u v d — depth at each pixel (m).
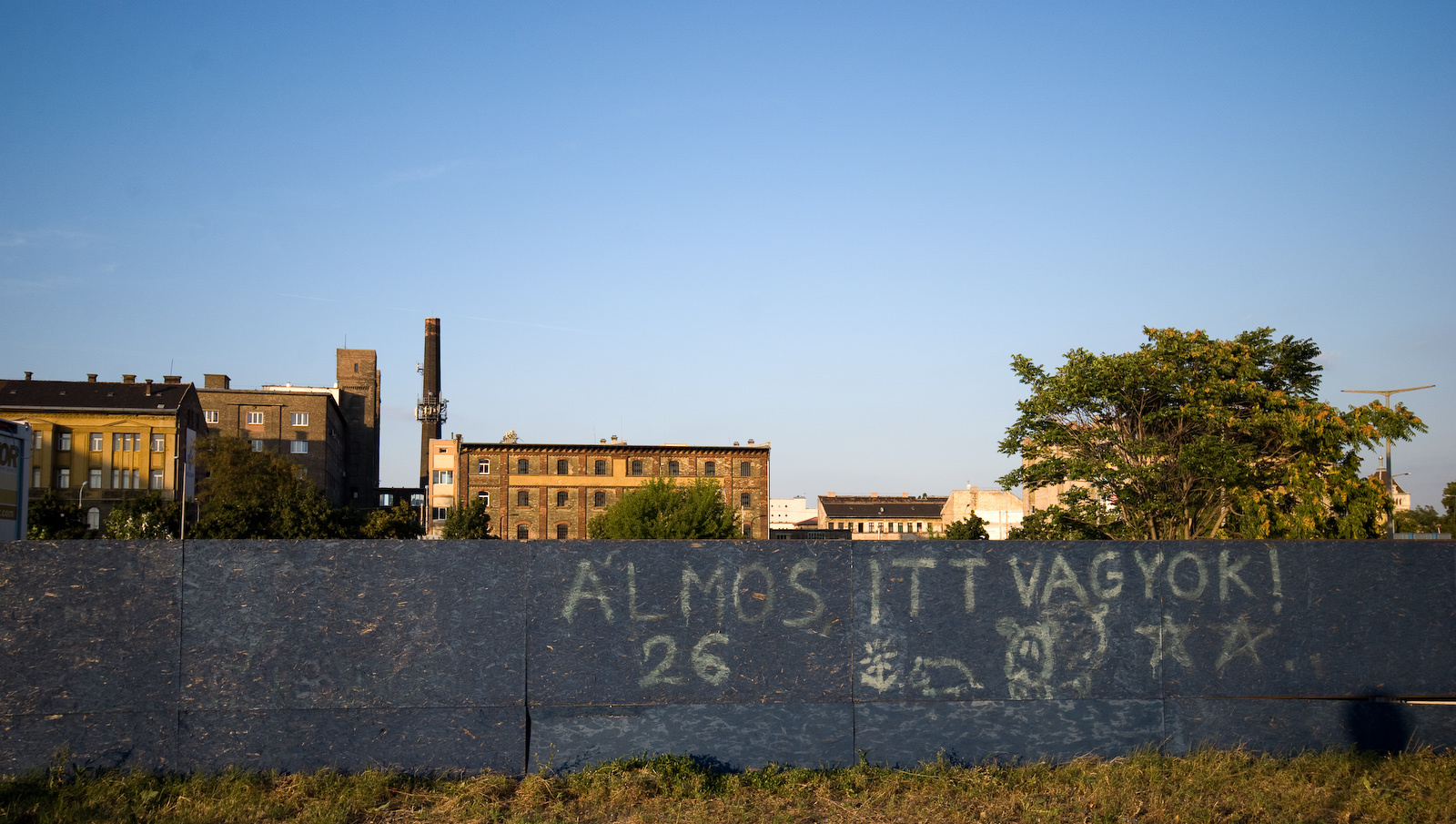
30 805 5.61
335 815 5.49
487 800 5.92
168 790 5.89
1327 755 6.71
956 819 5.70
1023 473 31.78
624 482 91.06
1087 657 6.80
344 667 6.30
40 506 55.88
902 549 6.75
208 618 6.24
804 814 5.81
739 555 6.64
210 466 63.16
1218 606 6.90
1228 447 27.92
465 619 6.40
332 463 108.38
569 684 6.44
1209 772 6.39
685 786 6.08
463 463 89.06
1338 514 27.33
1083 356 30.98
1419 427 26.48
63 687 6.10
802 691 6.60
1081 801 5.99
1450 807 5.82
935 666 6.70
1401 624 6.96
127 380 84.94
